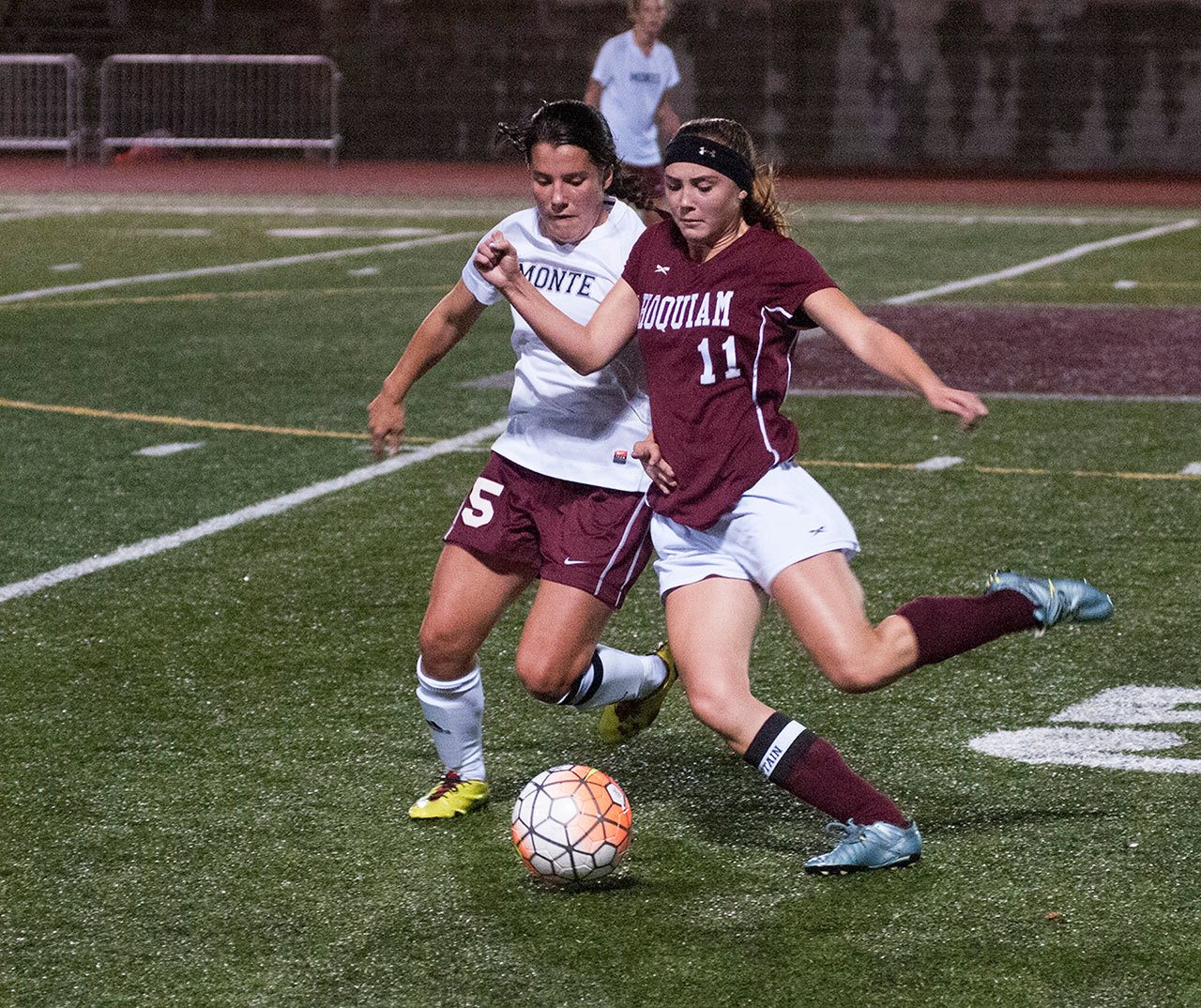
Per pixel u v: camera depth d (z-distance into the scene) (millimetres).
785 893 15375
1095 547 27047
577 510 16359
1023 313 54094
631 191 16594
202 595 24984
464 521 16734
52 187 102375
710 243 15297
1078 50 122125
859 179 116562
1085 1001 13438
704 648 15344
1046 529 28109
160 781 18297
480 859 16266
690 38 125188
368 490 31219
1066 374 42688
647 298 15469
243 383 41625
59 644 22891
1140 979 13773
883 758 18750
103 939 14719
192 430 36312
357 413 38125
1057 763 18516
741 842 16578
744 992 13633
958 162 124688
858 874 15727
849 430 36344
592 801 15312
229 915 15148
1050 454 33719
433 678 16969
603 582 16344
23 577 25844
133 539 27938
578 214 16109
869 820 15602
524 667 16469
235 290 58625
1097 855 16109
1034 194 104750
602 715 18656
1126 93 122375
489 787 18156
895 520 28781
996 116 123875
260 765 18734
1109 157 123312
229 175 112688
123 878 15938
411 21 125750
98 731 19781
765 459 15188
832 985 13734
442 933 14742
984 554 26703
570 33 124875
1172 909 14977
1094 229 82000
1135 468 32469
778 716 15414
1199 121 121938
